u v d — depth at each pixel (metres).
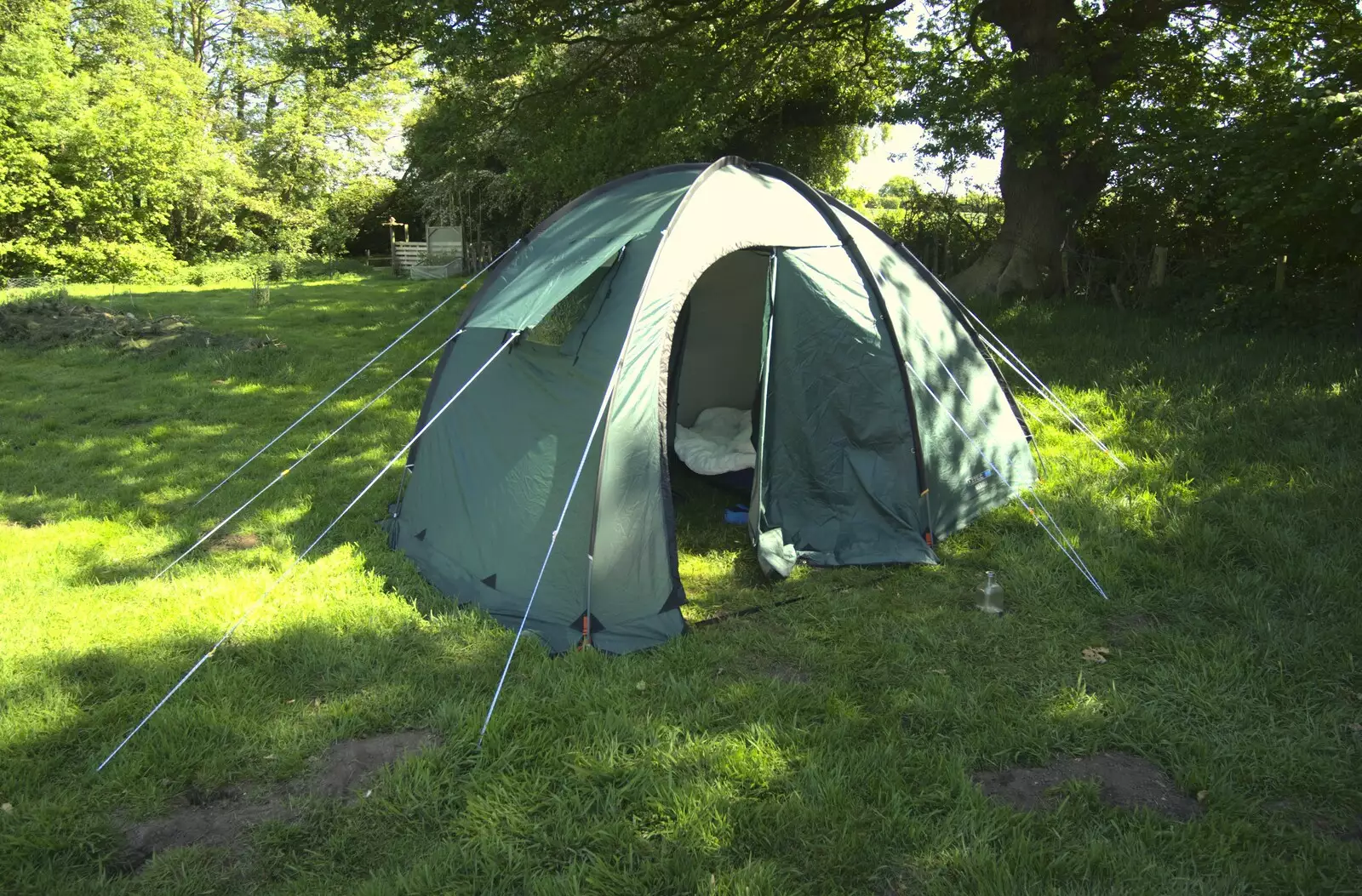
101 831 2.73
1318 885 2.46
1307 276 9.44
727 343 6.46
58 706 3.33
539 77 12.27
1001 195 12.69
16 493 5.85
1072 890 2.45
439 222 27.39
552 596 4.00
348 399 8.27
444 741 3.19
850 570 4.59
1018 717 3.25
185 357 10.02
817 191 5.07
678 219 4.42
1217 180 9.49
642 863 2.57
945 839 2.63
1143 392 7.18
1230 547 4.50
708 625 4.04
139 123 22.77
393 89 28.94
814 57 17.22
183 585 4.40
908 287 5.11
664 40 12.30
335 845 2.67
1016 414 5.65
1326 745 3.02
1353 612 3.82
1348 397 6.46
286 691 3.49
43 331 11.03
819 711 3.34
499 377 4.72
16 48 21.02
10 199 20.61
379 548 4.90
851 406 4.77
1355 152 7.79
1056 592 4.25
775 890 2.44
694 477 6.12
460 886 2.49
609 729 3.17
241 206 27.25
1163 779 2.96
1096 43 11.23
